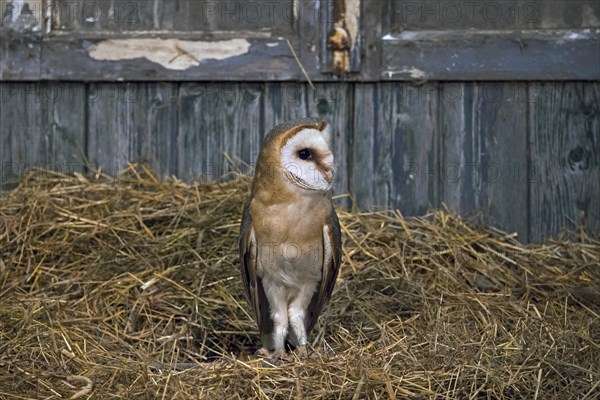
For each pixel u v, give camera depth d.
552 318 6.35
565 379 5.48
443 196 7.73
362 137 7.75
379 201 7.75
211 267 6.96
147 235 7.26
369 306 6.66
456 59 7.59
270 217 5.86
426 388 5.31
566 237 7.64
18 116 7.87
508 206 7.70
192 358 6.22
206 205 7.52
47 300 6.47
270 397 5.25
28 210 7.32
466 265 7.20
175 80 7.75
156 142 7.87
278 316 6.12
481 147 7.70
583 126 7.63
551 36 7.55
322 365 5.43
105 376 5.43
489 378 5.41
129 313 6.59
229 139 7.84
